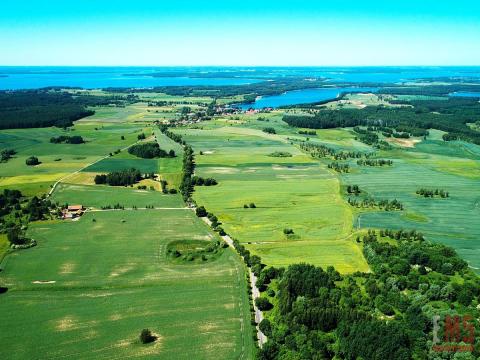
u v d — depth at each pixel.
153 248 160.25
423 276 139.25
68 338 109.81
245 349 106.38
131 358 102.88
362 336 103.38
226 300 127.06
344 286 134.12
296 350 105.00
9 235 161.50
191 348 106.44
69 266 146.00
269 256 156.75
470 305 124.12
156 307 123.31
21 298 127.31
